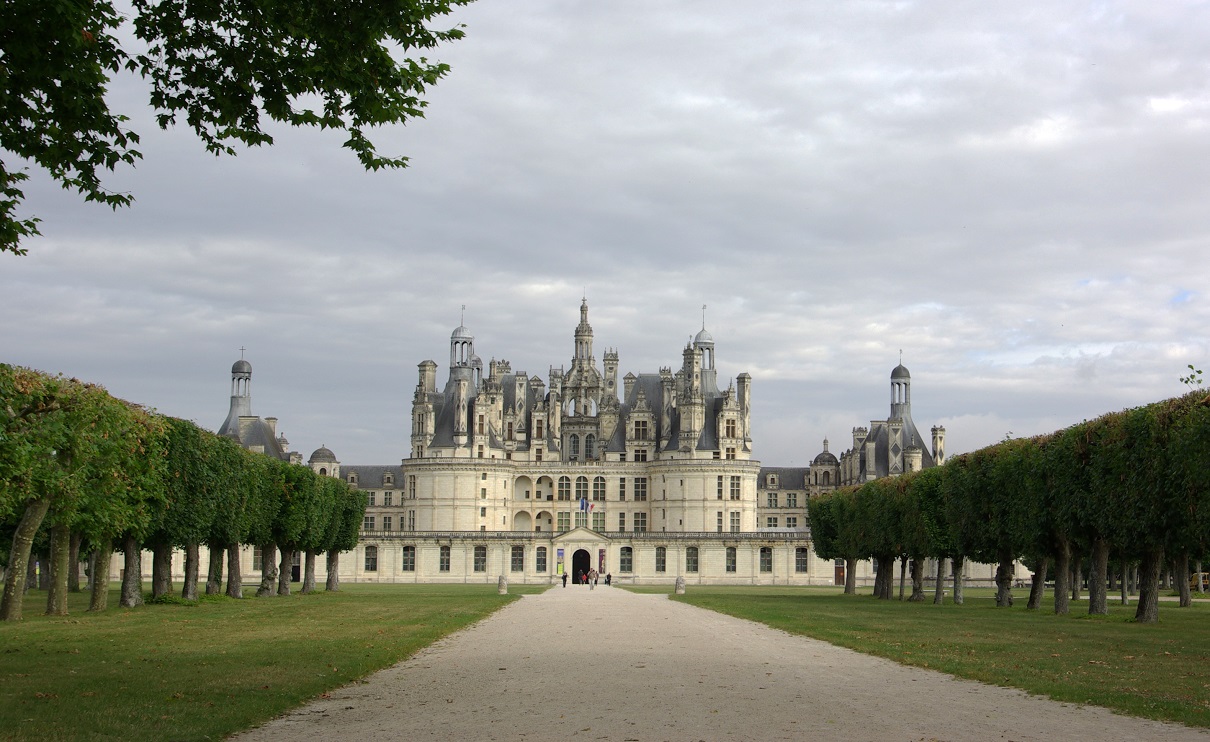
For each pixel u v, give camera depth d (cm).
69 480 5853
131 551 7481
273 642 4519
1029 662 3869
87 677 3259
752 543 18050
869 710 2773
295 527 9925
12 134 2836
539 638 4991
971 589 15200
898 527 10394
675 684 3278
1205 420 5628
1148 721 2625
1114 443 6506
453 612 7100
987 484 8456
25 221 2962
